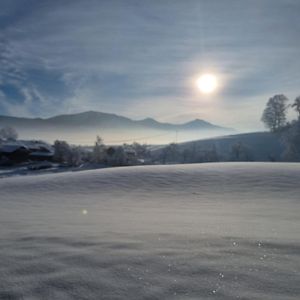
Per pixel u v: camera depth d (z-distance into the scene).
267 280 2.81
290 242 4.14
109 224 6.65
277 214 9.12
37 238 4.75
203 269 3.11
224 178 20.14
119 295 2.62
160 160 104.50
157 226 6.17
